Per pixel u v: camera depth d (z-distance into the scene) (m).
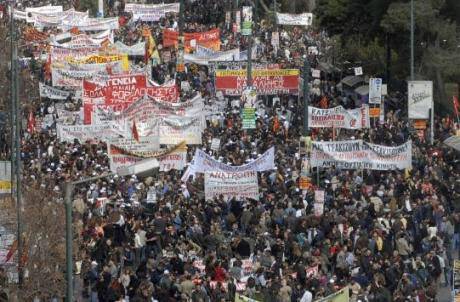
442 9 103.75
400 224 54.88
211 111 84.00
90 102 75.00
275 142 75.44
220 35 127.94
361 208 58.47
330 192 62.88
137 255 53.75
